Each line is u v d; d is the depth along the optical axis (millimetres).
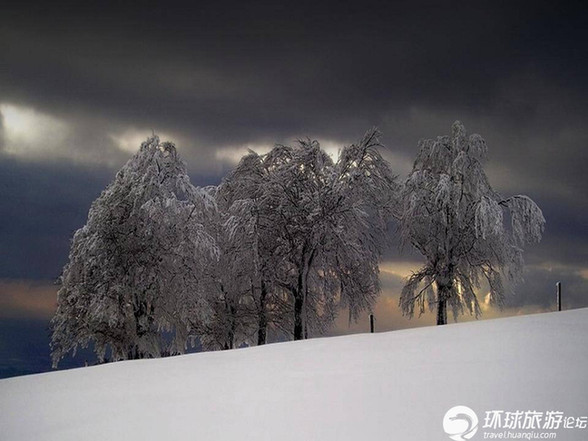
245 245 33562
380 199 34594
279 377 9305
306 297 35406
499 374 8047
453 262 33344
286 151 36062
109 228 31031
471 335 11273
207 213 32906
